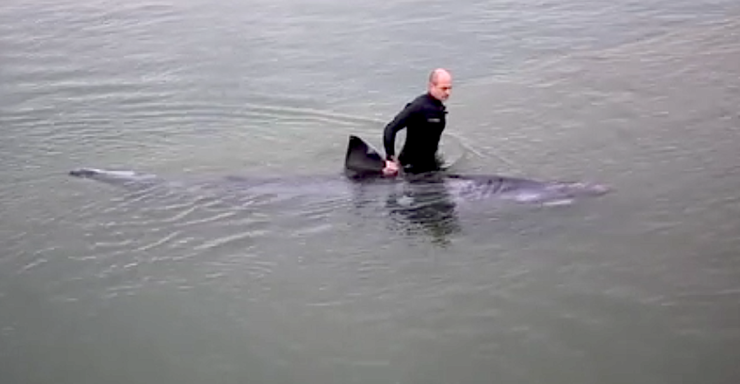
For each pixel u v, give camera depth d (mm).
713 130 12227
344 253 9227
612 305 8203
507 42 16938
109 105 14172
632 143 11961
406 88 14820
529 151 11930
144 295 8602
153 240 9547
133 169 11617
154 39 17469
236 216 10008
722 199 10109
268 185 10703
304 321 8141
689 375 7215
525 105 13742
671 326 7871
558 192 10305
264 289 8648
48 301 8523
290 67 15852
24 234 9703
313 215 9969
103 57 16406
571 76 14969
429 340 7816
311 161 11875
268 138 12867
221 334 7992
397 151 12242
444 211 10000
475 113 13516
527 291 8469
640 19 18047
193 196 10484
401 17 18562
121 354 7742
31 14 19188
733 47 15938
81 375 7473
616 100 13711
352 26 18031
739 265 8758
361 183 10703
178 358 7672
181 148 12477
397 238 9469
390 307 8305
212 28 18062
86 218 10039
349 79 15258
